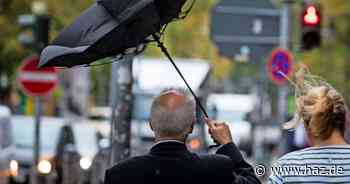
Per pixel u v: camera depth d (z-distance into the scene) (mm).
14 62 52375
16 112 56969
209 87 48750
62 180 33562
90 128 38031
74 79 95875
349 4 63781
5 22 50500
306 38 33031
